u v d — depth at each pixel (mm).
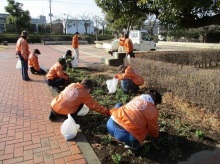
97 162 3486
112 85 6680
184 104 5781
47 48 26094
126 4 8484
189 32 35500
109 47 20500
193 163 3547
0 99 6430
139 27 35094
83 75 9383
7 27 45812
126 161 3553
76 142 4094
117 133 3684
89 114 5234
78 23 57281
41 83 8305
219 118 4977
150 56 11016
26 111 5559
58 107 4625
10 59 15688
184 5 6180
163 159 3615
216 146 3973
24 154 3744
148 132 3865
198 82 5434
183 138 4188
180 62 11820
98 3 9203
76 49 12914
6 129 4598
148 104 3658
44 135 4363
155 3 6574
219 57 12969
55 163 3516
